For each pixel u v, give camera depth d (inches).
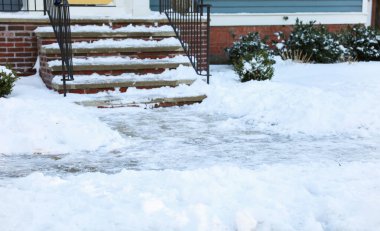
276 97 260.4
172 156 183.8
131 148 195.2
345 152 187.6
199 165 171.8
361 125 223.6
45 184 144.4
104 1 369.4
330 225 120.0
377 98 256.7
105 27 327.0
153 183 144.1
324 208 127.0
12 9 354.6
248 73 316.2
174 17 334.6
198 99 279.4
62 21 285.6
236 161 176.4
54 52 291.6
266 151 189.9
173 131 222.5
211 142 204.2
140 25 335.9
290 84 298.7
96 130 207.9
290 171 156.6
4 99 232.2
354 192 136.9
